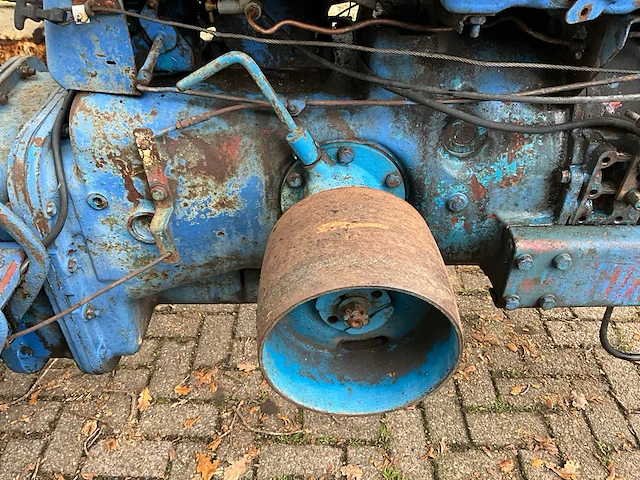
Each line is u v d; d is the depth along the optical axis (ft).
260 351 3.58
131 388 7.54
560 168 5.01
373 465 6.61
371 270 3.40
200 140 4.70
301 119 4.79
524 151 4.94
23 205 4.52
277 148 4.83
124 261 5.14
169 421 7.11
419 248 3.80
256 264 5.46
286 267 3.66
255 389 7.53
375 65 4.77
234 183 4.89
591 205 5.11
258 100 4.59
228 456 6.70
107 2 4.15
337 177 4.79
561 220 5.19
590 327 8.57
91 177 4.70
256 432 6.97
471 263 5.74
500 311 8.87
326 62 4.55
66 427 7.02
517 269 5.07
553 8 3.90
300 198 4.93
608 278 5.14
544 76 4.90
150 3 4.67
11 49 10.00
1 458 6.68
